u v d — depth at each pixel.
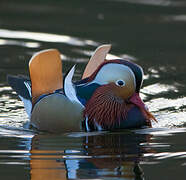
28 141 11.60
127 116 12.49
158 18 22.20
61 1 24.59
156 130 12.39
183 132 12.18
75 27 20.80
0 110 13.98
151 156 10.59
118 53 18.06
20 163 10.26
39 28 20.55
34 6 23.73
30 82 13.80
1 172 9.85
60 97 12.54
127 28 20.88
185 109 13.98
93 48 18.45
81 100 12.45
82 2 24.52
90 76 12.69
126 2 24.52
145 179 9.52
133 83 12.36
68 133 12.27
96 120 12.39
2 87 15.60
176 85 15.76
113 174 9.73
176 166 10.05
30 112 13.22
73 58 17.55
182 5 24.16
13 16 22.11
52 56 12.42
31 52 18.12
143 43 19.11
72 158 10.49
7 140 11.68
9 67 16.94
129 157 10.56
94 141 11.58
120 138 11.81
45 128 12.66
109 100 12.41
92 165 10.15
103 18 22.11
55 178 9.58
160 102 14.49
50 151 10.92
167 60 17.67
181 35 20.03
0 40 19.22
